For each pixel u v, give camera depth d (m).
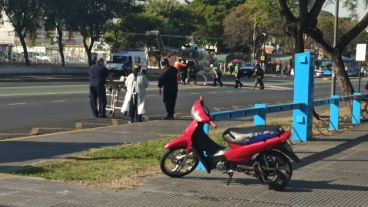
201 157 8.02
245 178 8.38
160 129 14.58
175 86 17.36
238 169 7.81
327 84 51.62
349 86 18.67
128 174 8.47
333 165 9.70
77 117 17.70
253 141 7.59
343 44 18.70
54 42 95.25
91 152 10.59
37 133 13.80
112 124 16.12
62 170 8.73
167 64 17.38
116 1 58.88
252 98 29.17
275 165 7.64
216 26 100.50
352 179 8.54
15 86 31.38
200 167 8.93
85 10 57.16
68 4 54.25
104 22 59.72
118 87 18.47
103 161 9.62
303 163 9.81
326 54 18.80
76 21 57.09
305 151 11.22
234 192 7.51
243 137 7.63
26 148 11.11
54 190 7.32
